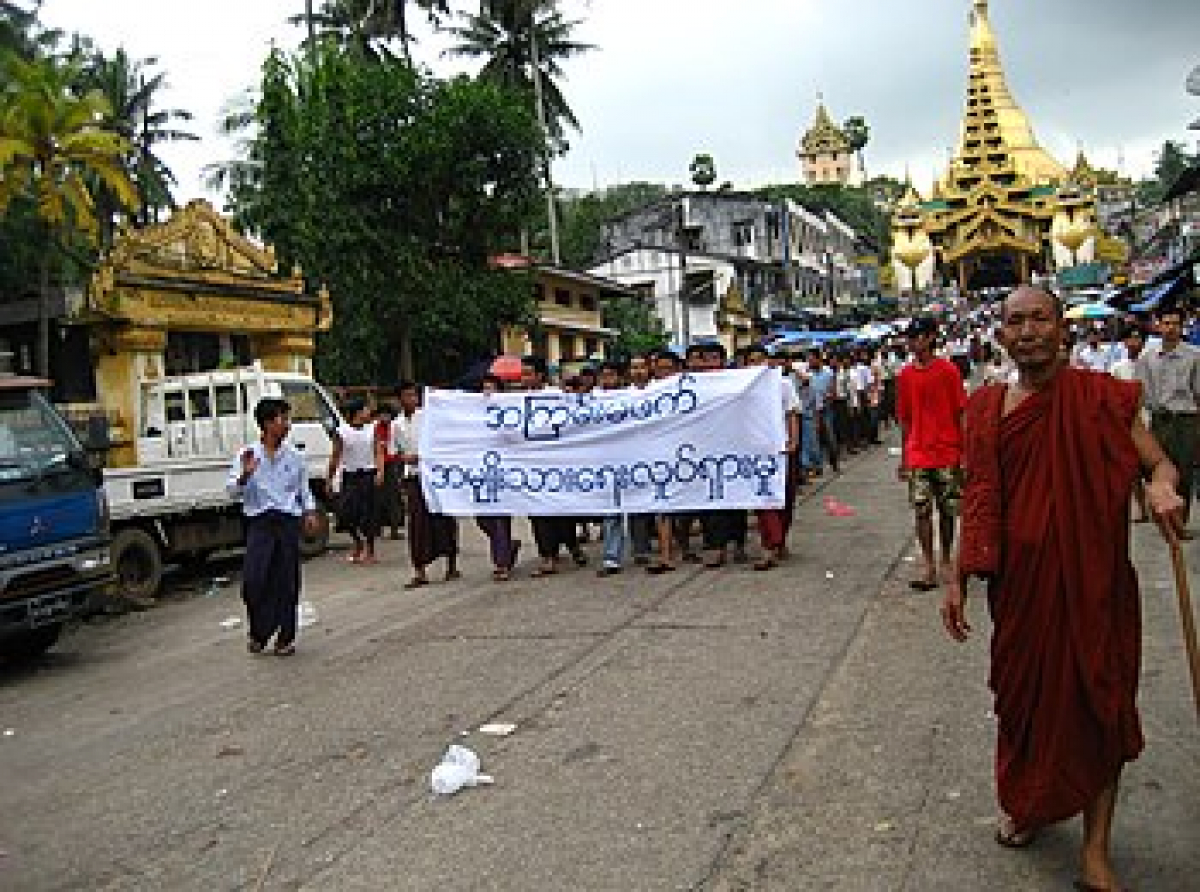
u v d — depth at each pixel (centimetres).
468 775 512
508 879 413
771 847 423
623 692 639
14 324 2456
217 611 1139
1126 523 369
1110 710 360
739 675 654
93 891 439
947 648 679
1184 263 2467
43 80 2280
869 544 1078
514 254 3494
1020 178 9569
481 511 1072
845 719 561
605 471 1044
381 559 1398
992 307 6925
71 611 906
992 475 382
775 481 995
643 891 395
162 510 1222
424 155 2645
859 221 9862
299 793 525
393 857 442
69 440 938
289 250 2856
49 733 688
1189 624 380
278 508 845
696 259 5016
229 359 2383
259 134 3041
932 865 397
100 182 3388
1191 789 450
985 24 10325
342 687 714
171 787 552
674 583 963
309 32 3750
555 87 4278
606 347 4253
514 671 708
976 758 495
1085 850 373
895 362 2602
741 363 1166
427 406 1086
